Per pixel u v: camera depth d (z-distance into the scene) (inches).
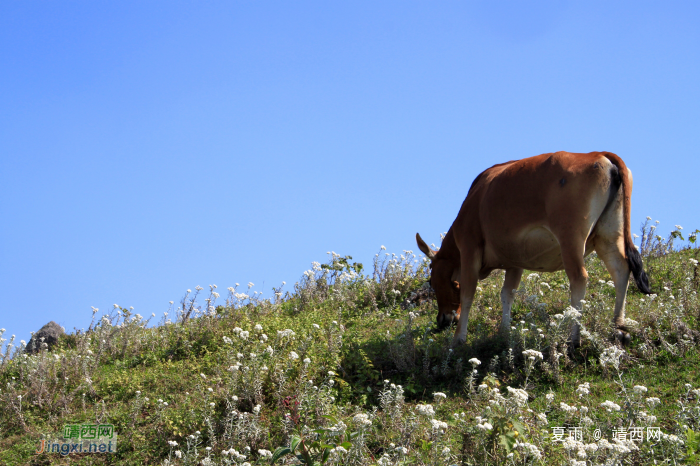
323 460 183.0
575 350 281.7
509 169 307.0
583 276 274.5
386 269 474.3
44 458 270.7
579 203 275.0
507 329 305.4
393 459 210.2
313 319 375.9
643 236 453.4
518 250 305.0
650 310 305.1
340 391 278.2
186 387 313.1
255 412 251.0
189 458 231.9
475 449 196.2
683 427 205.3
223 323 404.2
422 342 322.3
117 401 319.9
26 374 362.9
